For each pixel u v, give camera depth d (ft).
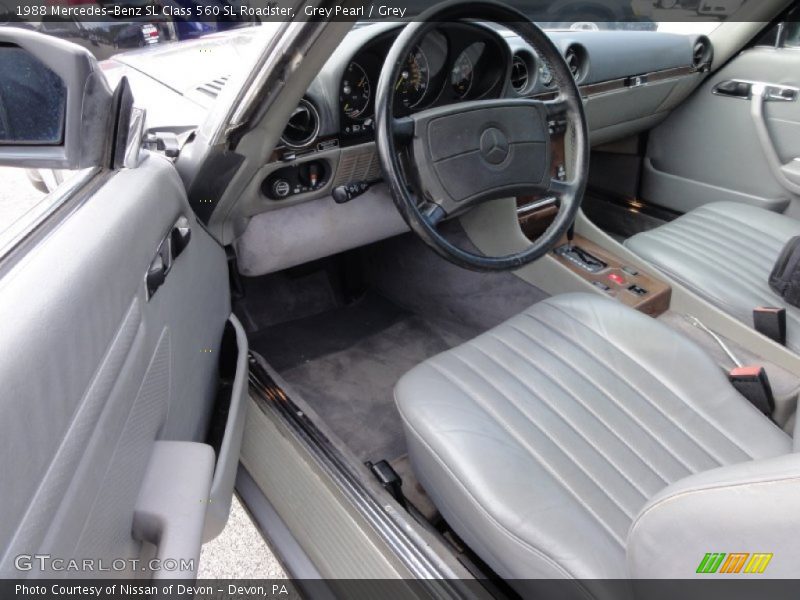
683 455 3.32
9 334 1.83
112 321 2.43
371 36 4.23
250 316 6.49
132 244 2.71
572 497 3.05
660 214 7.79
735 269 5.54
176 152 3.74
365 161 4.78
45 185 2.87
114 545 2.34
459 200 4.20
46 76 2.42
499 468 3.00
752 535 1.69
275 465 3.83
